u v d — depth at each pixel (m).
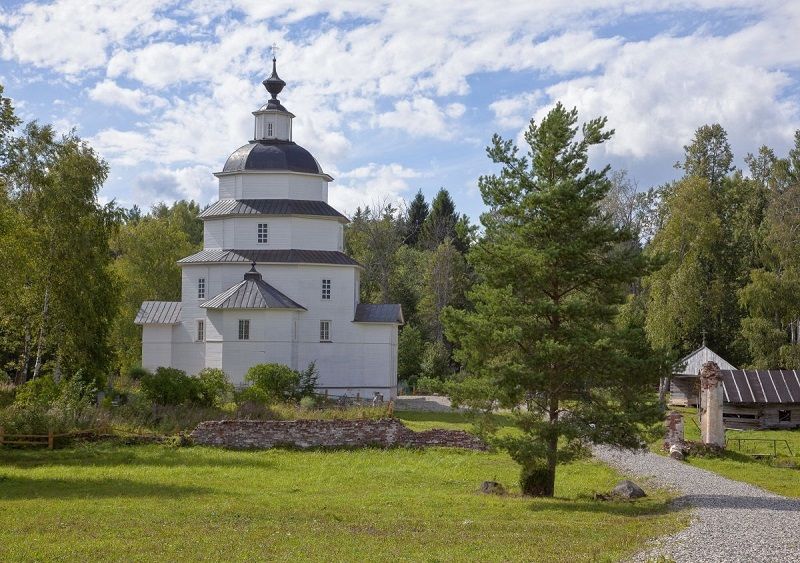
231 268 59.78
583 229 25.47
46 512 20.95
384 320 60.69
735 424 53.88
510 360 25.28
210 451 35.09
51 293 49.53
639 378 24.53
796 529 19.12
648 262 24.89
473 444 36.62
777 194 72.06
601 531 18.92
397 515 20.98
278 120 64.25
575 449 24.98
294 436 36.56
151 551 16.52
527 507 22.62
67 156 50.94
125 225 86.06
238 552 16.47
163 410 40.81
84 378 48.78
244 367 55.78
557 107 25.73
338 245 62.81
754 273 64.56
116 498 23.48
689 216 61.75
